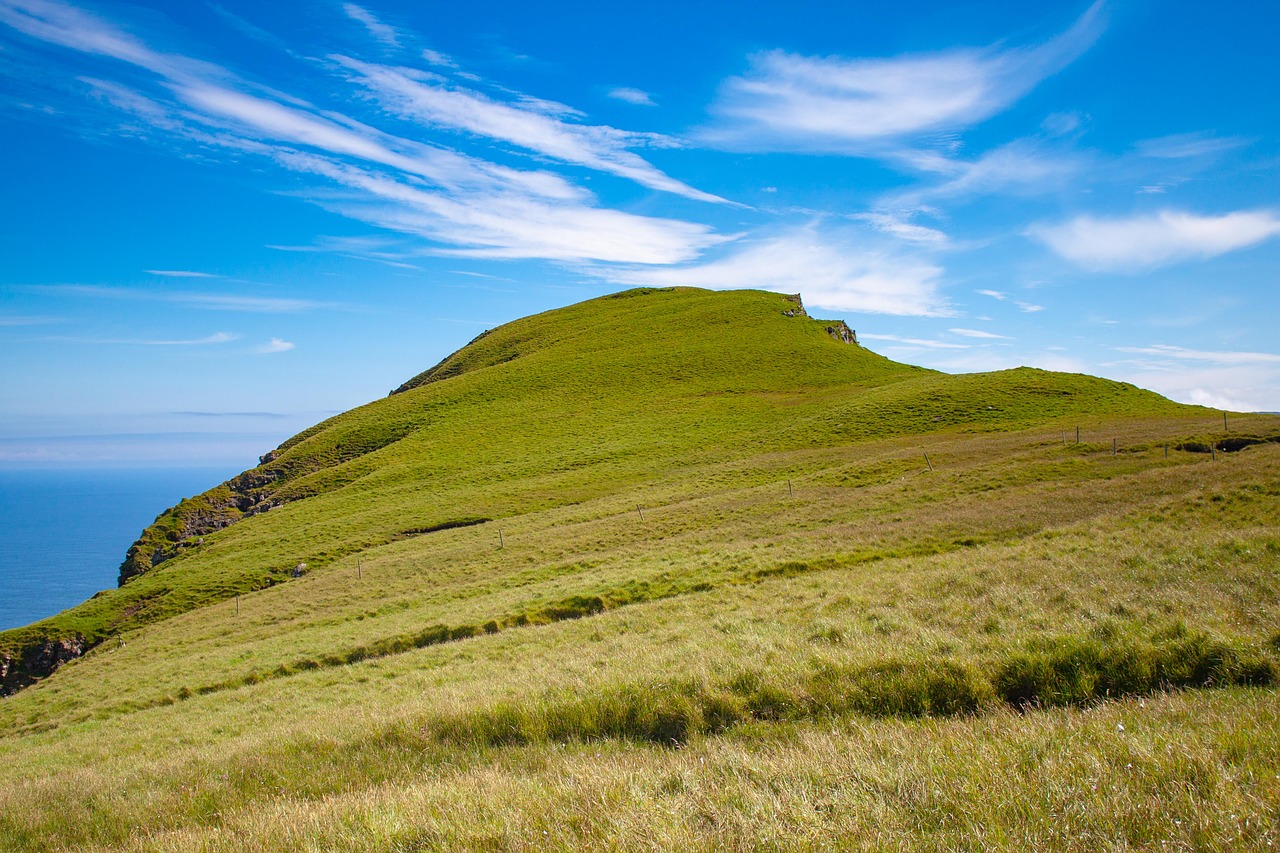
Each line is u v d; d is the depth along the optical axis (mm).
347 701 20375
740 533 38094
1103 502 29281
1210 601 13039
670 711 10445
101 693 32219
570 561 40219
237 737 17984
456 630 28719
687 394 110625
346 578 49625
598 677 13289
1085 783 5980
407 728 11938
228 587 57875
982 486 38125
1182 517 23234
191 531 94750
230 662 32344
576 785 7609
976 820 5688
